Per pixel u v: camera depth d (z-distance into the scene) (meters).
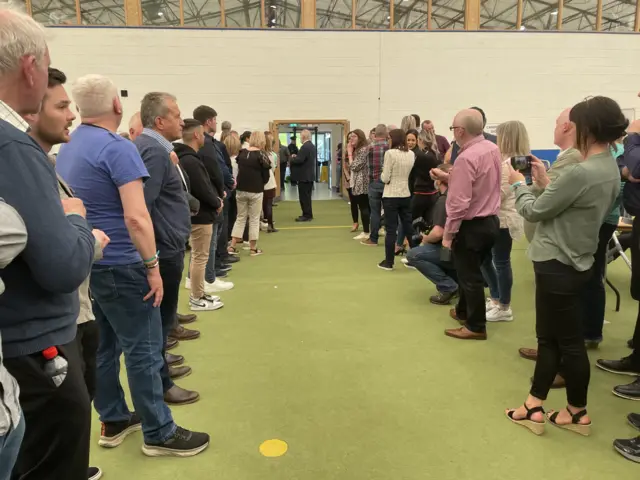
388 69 10.08
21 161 1.03
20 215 1.01
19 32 1.04
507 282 3.62
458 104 10.26
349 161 7.27
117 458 2.10
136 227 1.78
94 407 2.32
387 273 5.07
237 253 6.04
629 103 10.48
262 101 9.97
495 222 3.19
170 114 2.30
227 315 3.85
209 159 4.24
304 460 2.06
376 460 2.06
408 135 5.65
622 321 3.63
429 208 5.14
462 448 2.15
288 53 9.88
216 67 9.75
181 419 2.38
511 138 3.38
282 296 4.32
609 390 2.65
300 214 9.39
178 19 9.72
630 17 10.42
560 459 2.07
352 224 8.20
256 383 2.75
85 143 1.78
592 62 10.28
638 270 2.71
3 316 1.08
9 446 0.93
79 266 1.10
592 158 2.04
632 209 2.76
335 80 10.03
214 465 2.04
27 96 1.10
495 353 3.13
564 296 2.11
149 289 1.91
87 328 1.57
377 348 3.21
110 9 9.52
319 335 3.44
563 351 2.19
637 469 2.00
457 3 10.12
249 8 9.85
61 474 1.29
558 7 10.18
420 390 2.66
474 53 10.12
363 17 10.06
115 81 9.53
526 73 10.23
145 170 1.83
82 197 1.78
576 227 2.04
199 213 3.71
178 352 3.17
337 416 2.41
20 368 1.11
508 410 2.39
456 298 4.20
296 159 8.34
